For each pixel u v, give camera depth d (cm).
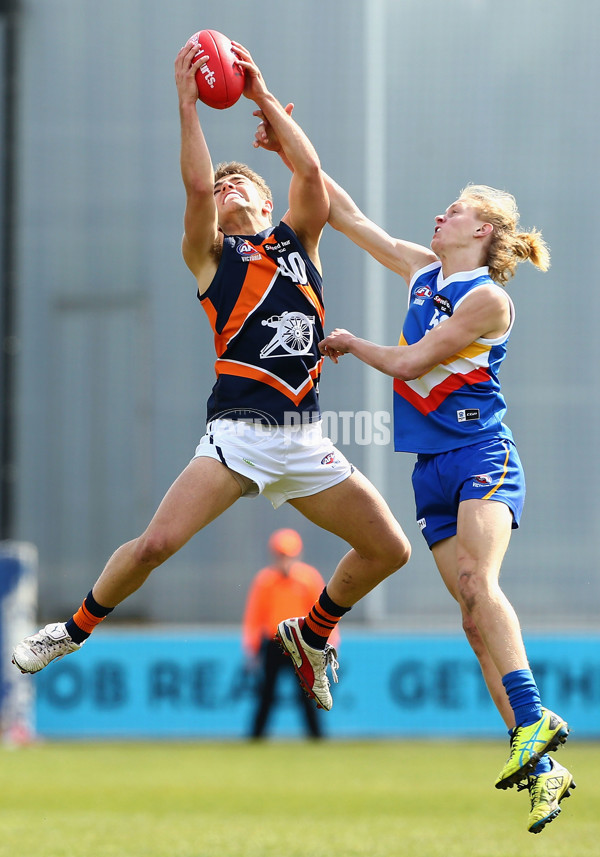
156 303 4678
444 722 4062
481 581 1465
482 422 1556
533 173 4509
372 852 1823
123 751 3669
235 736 4069
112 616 4444
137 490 4600
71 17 4844
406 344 1625
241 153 4516
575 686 4019
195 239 1525
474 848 1878
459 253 1597
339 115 4566
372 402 4319
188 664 4103
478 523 1494
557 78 4541
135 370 4653
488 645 1448
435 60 4566
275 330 1516
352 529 1568
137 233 4731
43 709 4072
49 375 4694
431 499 1580
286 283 1530
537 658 4031
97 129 4797
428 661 4084
